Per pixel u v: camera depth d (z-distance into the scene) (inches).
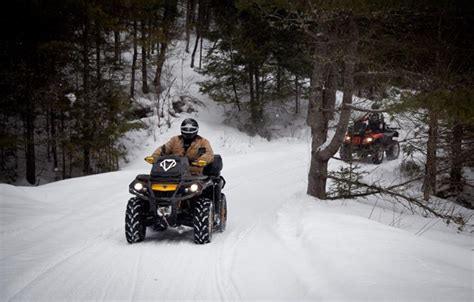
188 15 1489.9
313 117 402.0
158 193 236.5
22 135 761.0
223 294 158.4
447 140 498.9
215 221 262.8
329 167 652.7
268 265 195.0
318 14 344.8
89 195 398.3
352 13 332.2
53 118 793.6
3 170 820.6
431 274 165.5
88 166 783.7
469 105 290.5
